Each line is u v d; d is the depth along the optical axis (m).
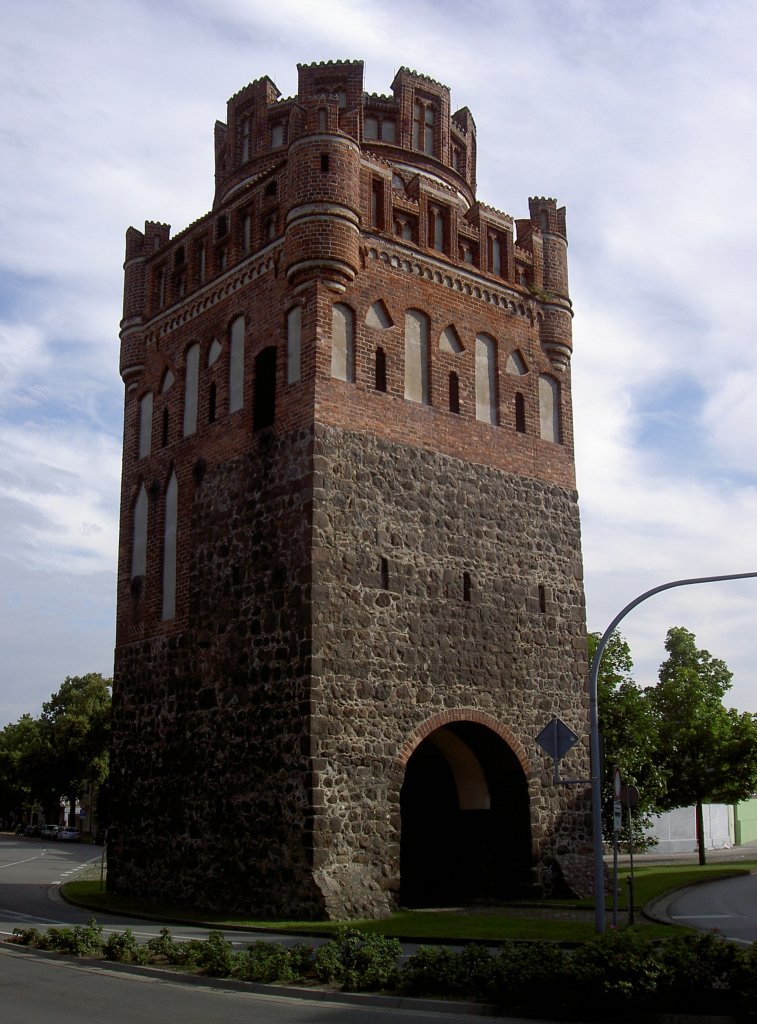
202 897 29.06
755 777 58.31
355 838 26.55
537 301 35.34
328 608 27.48
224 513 31.42
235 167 37.19
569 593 33.62
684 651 78.12
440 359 32.12
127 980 16.67
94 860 61.50
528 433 34.00
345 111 34.25
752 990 13.23
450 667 29.78
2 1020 12.95
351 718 27.22
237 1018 13.23
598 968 13.71
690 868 48.19
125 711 34.44
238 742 28.86
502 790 31.56
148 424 36.47
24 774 103.44
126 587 35.69
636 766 47.66
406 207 32.50
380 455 29.77
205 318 34.28
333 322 29.77
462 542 31.08
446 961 15.43
